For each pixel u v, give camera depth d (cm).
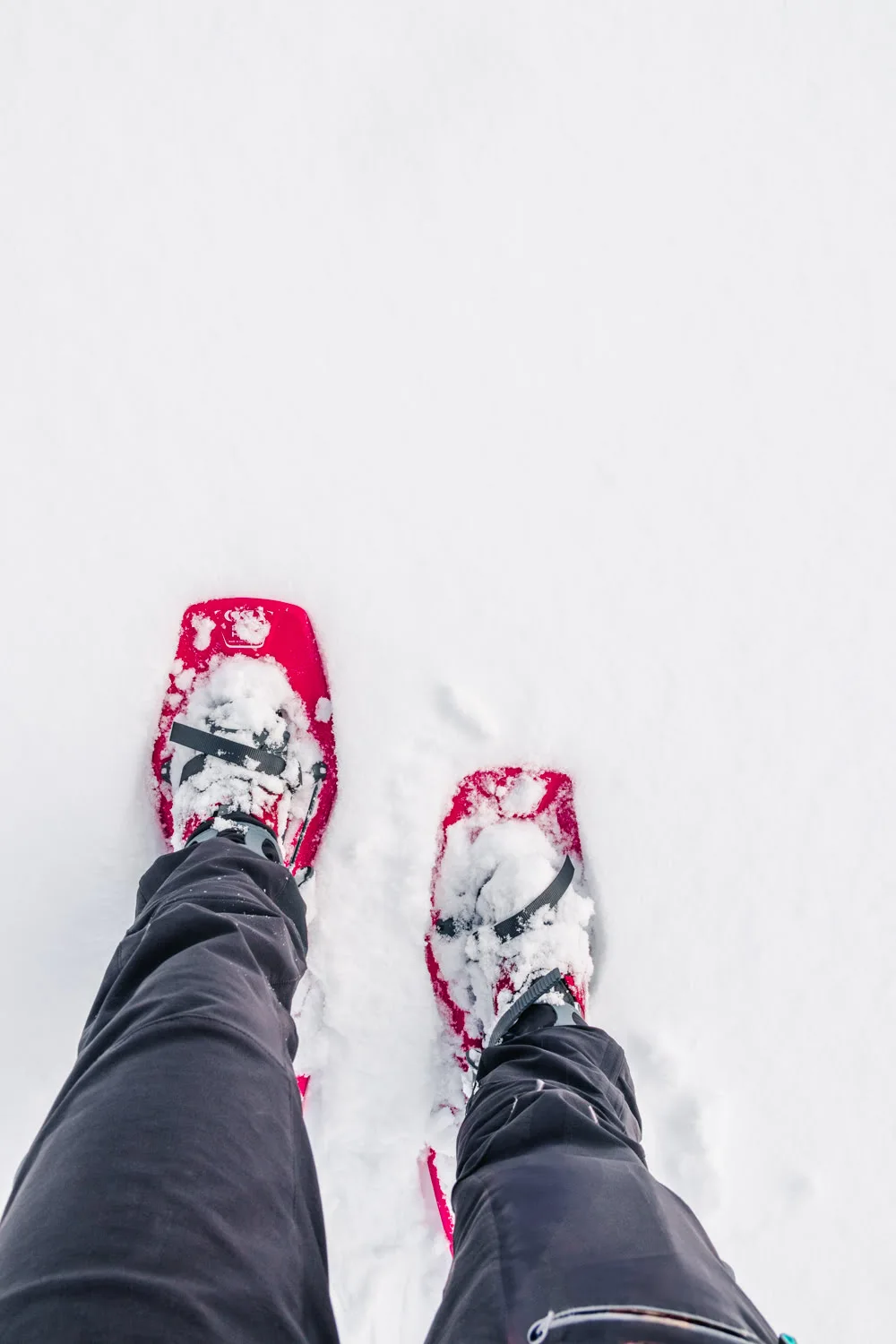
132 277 155
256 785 138
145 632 145
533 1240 69
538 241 165
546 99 168
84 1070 80
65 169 157
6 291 151
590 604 155
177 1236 62
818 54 173
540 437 159
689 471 161
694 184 169
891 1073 150
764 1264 144
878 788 155
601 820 150
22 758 141
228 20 164
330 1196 139
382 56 166
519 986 137
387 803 146
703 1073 147
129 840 142
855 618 159
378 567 151
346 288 159
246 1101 76
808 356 167
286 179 161
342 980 143
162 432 150
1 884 139
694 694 155
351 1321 136
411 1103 142
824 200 171
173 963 91
